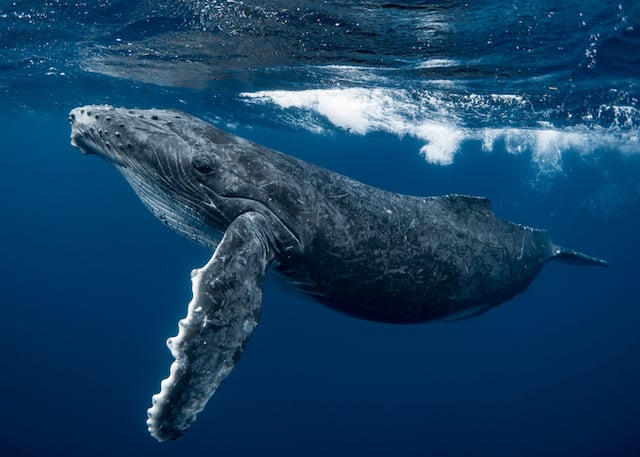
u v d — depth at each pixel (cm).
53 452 1847
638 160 2619
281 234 586
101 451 1884
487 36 1084
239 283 493
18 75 1738
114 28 1238
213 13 1105
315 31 1121
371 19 1022
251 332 482
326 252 616
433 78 1402
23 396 2148
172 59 1458
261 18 1084
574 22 1005
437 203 770
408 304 708
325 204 620
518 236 898
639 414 2334
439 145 2788
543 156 2803
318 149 3641
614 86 1388
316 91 1700
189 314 452
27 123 3300
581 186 3719
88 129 636
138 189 646
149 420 426
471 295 802
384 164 4262
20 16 1173
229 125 2578
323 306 706
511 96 1545
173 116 644
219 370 455
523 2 918
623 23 1005
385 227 661
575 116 1758
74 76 1730
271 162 615
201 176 587
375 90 1611
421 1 920
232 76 1592
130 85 1828
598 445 2034
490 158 3111
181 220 643
